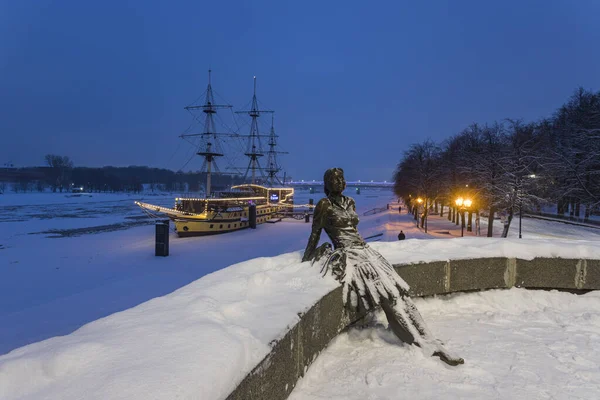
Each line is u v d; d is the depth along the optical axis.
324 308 4.33
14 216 86.81
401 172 72.69
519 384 3.83
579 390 3.74
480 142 47.97
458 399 3.55
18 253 39.41
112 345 2.45
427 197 57.00
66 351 2.25
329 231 5.48
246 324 3.27
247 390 2.52
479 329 5.33
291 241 48.94
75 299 21.22
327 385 3.76
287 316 3.50
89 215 90.12
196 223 54.69
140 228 63.12
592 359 4.39
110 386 1.99
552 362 4.32
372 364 4.21
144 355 2.34
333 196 5.56
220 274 4.54
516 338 5.00
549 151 40.94
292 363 3.42
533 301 6.38
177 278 27.25
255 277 4.44
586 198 41.16
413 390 3.69
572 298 6.45
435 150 65.06
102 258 36.78
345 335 4.96
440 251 6.69
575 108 51.88
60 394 1.94
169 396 1.95
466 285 6.45
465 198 46.78
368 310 5.04
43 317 18.11
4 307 21.97
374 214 87.31
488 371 4.11
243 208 63.88
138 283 25.36
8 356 2.34
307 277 4.76
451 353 4.30
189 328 2.75
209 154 74.56
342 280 4.88
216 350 2.47
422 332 4.61
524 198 37.97
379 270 4.97
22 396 1.94
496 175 39.88
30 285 26.94
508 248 6.70
